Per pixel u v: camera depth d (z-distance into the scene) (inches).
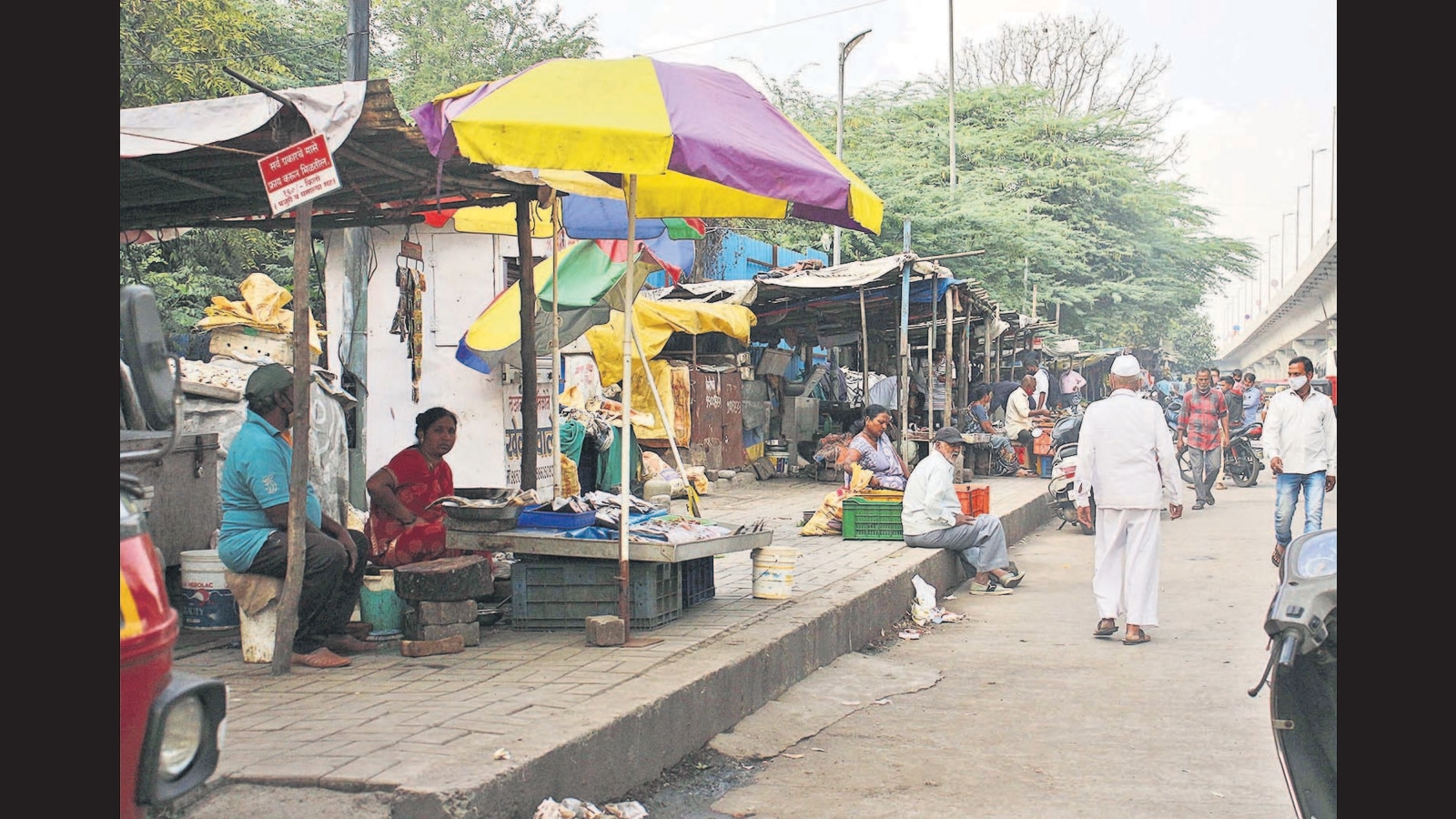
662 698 201.5
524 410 316.8
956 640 335.3
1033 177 1514.5
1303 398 442.9
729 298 657.6
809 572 358.3
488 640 253.9
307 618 230.1
